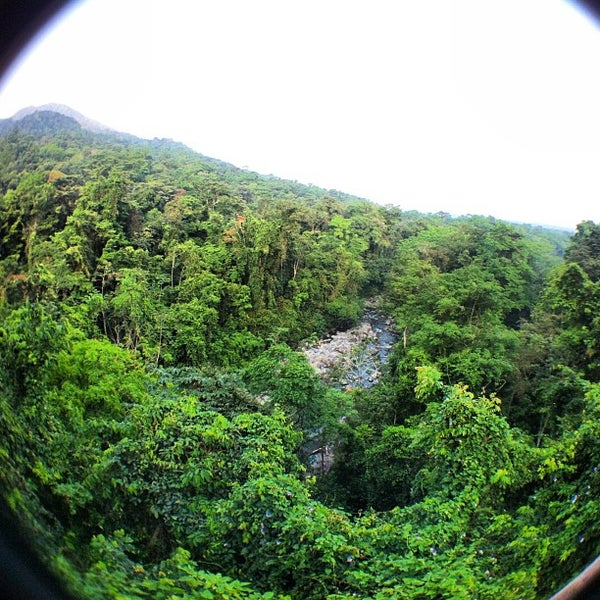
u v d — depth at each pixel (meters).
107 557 4.09
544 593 4.35
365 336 33.19
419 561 5.04
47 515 4.12
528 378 18.73
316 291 35.19
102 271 24.75
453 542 5.83
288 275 35.41
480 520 6.49
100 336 18.78
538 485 7.00
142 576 4.09
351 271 37.91
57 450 5.23
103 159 36.44
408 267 33.97
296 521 5.27
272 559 5.11
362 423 17.28
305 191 73.69
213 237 32.41
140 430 6.83
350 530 5.70
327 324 34.88
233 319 28.78
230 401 14.52
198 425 6.84
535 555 4.68
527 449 7.64
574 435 5.94
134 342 22.36
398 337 32.25
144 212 32.06
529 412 16.92
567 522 4.67
